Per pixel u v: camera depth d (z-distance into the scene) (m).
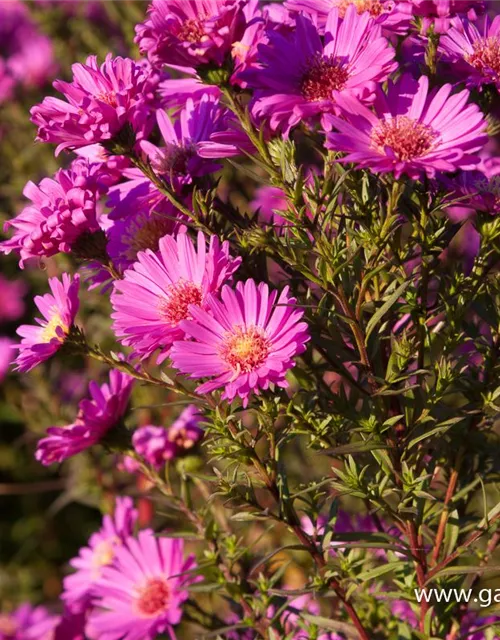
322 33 0.53
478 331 0.55
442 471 0.60
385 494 0.53
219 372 0.50
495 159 0.56
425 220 0.51
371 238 0.50
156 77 0.56
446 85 0.50
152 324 0.52
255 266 0.53
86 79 0.52
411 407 0.52
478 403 0.54
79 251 0.54
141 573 0.62
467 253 0.65
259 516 0.52
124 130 0.52
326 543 0.53
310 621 0.55
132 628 0.60
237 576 0.57
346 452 0.51
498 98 0.53
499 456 0.54
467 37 0.53
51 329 0.55
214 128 0.54
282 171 0.50
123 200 0.53
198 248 0.52
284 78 0.51
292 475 0.76
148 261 0.52
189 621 0.61
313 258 0.57
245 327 0.51
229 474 0.53
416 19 0.52
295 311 0.50
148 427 0.62
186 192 0.54
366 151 0.49
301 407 0.53
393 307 0.53
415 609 0.54
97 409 0.59
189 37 0.51
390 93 0.51
